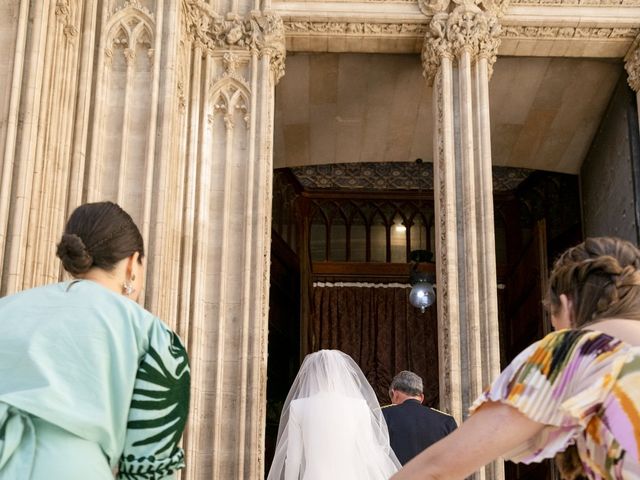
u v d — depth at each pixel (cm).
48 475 194
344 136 1413
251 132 1056
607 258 205
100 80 902
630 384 177
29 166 727
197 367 962
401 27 1146
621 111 1288
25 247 723
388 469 471
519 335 1548
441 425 602
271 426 1502
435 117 1113
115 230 243
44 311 217
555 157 1460
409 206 1714
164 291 907
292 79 1310
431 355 1628
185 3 1026
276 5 1131
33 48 754
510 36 1177
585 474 190
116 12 937
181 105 1024
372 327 1641
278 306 1570
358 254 1678
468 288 1015
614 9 1165
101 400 207
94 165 870
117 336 216
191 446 922
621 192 1280
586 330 189
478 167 1065
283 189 1636
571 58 1289
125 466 210
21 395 200
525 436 183
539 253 1419
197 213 1017
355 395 483
